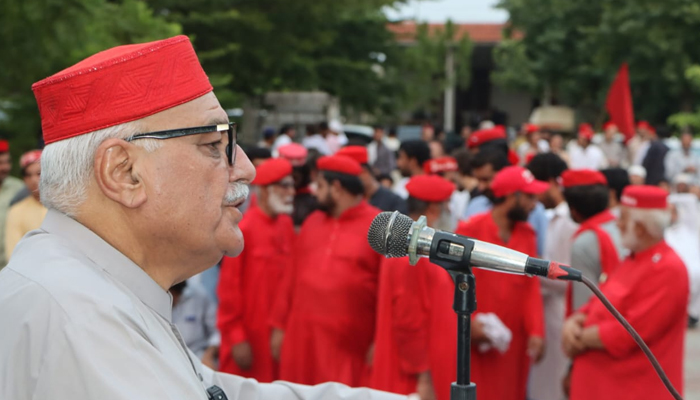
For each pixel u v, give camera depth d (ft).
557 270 5.76
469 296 5.87
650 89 86.28
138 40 28.12
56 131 5.08
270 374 16.87
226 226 5.43
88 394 4.35
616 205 18.99
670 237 30.04
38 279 4.70
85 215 5.13
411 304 13.46
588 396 13.03
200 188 5.21
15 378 4.49
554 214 18.26
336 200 15.57
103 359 4.42
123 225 5.14
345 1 45.60
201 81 5.25
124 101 4.99
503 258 5.78
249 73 46.70
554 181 19.02
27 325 4.53
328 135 53.36
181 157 5.12
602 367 12.87
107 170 4.99
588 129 58.44
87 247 5.06
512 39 106.73
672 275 12.23
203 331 16.94
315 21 46.57
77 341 4.43
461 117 133.59
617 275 13.08
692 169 50.75
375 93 60.29
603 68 88.84
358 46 59.21
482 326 14.87
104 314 4.55
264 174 16.93
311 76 53.31
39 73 25.63
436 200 15.11
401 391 13.57
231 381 6.31
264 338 16.81
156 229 5.15
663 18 75.15
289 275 16.31
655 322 12.25
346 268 15.28
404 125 94.27
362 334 15.40
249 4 44.39
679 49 75.20
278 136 53.57
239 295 16.57
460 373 5.90
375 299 15.48
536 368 17.15
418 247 5.92
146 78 5.01
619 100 54.49
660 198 12.35
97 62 5.01
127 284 5.08
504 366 15.46
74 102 4.99
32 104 29.89
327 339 15.23
